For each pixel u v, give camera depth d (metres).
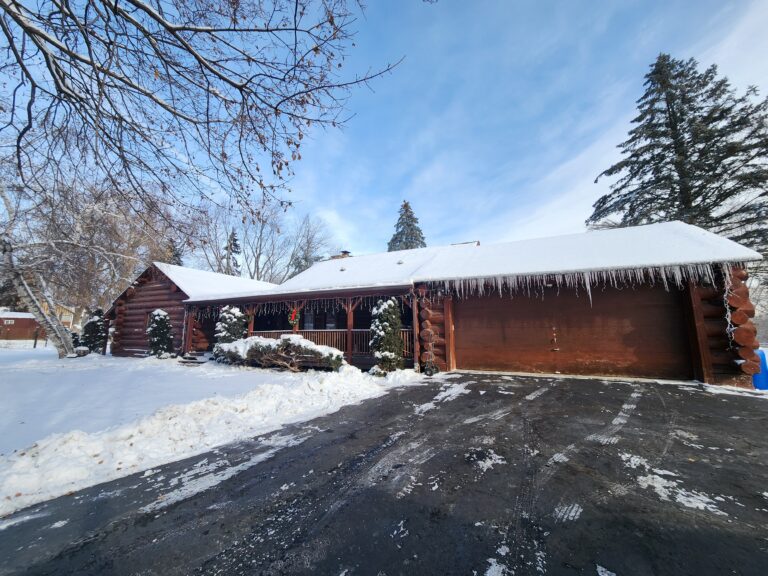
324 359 9.48
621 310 8.51
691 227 9.33
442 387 7.48
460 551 2.07
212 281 16.95
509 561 1.97
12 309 31.75
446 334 9.70
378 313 9.70
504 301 9.62
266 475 3.24
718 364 7.29
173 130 3.84
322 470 3.33
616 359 8.41
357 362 10.82
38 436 4.15
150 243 6.73
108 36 2.88
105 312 17.28
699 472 3.17
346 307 11.23
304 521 2.44
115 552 2.12
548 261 9.12
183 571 1.93
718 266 7.35
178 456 3.74
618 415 5.11
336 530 2.31
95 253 11.64
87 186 4.94
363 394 6.89
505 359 9.43
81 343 16.30
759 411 5.27
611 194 19.50
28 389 7.10
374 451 3.82
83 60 3.08
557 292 9.15
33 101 3.58
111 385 7.66
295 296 11.77
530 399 6.19
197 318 14.92
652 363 8.11
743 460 3.44
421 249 16.20
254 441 4.23
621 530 2.28
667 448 3.79
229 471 3.34
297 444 4.10
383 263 14.84
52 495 2.88
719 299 7.41
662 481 2.99
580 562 1.96
